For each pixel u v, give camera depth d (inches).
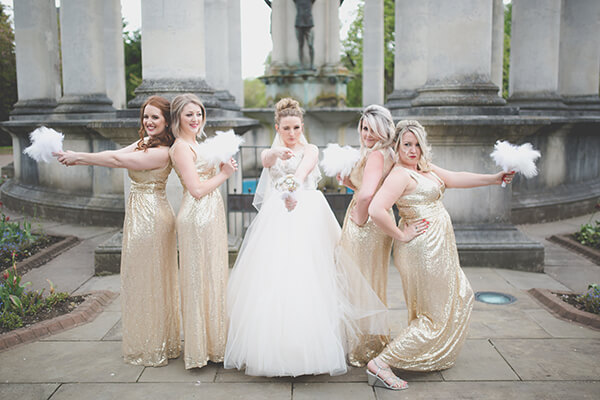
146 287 141.8
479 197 251.9
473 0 253.9
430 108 256.1
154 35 247.3
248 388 131.9
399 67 404.5
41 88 446.9
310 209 139.7
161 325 143.8
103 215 359.3
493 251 245.0
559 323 175.6
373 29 566.9
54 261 266.1
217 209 141.4
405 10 394.6
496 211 252.8
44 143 127.6
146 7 246.8
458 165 251.6
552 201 375.2
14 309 178.9
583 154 425.1
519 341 160.6
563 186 401.7
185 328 139.7
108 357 150.9
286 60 525.7
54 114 397.7
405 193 133.9
